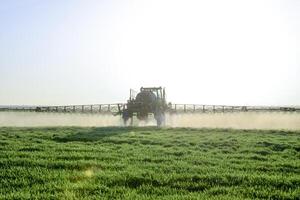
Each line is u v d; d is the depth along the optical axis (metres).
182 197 9.89
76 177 11.92
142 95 43.00
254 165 14.84
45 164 13.80
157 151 18.25
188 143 21.73
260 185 11.39
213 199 9.77
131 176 12.00
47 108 55.47
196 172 13.04
